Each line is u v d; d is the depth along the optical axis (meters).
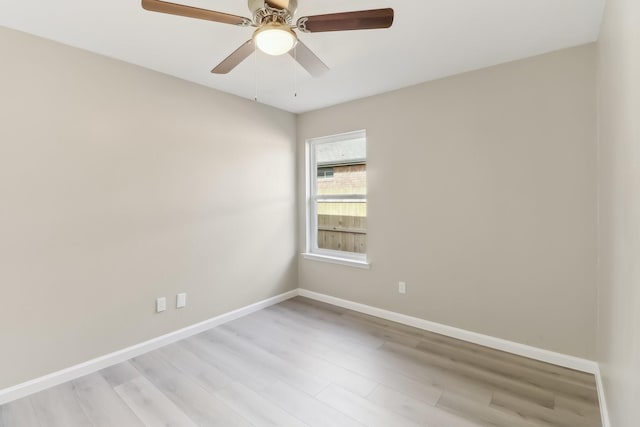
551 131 2.36
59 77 2.17
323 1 1.73
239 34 2.09
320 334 2.95
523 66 2.46
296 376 2.27
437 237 2.92
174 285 2.81
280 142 3.78
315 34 2.09
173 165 2.79
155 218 2.68
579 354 2.30
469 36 2.13
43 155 2.11
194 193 2.95
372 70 2.68
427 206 2.97
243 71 2.68
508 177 2.54
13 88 2.00
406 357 2.52
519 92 2.48
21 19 1.90
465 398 2.01
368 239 3.40
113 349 2.45
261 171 3.56
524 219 2.48
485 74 2.62
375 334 2.94
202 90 2.99
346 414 1.87
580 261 2.27
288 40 1.60
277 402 1.98
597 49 2.13
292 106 3.68
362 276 3.47
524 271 2.50
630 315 1.18
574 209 2.29
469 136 2.72
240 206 3.34
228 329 3.06
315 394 2.06
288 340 2.83
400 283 3.18
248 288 3.45
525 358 2.48
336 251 3.86
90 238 2.33
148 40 2.17
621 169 1.35
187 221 2.90
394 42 2.21
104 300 2.41
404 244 3.13
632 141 1.14
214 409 1.92
